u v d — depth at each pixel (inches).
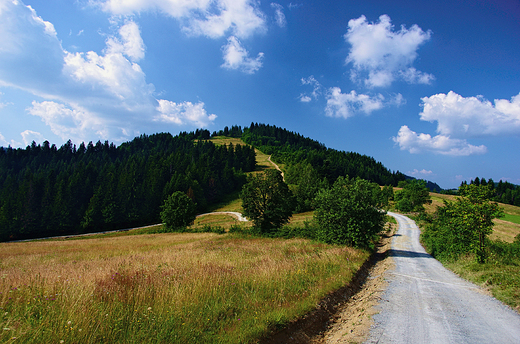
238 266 402.9
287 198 1365.7
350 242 824.9
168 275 306.0
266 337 193.8
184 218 2047.2
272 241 1042.7
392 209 3481.8
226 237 1290.6
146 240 1390.3
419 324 254.2
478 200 597.0
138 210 3134.8
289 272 376.2
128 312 200.2
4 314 171.6
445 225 831.7
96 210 2896.2
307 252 628.7
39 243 1587.1
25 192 2812.5
